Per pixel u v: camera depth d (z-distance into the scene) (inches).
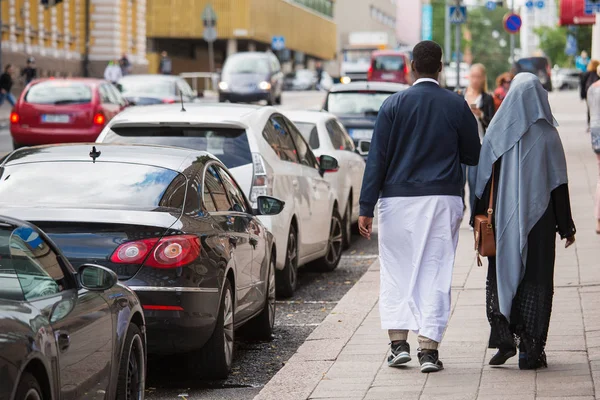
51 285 319.3
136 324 379.6
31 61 2760.8
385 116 432.8
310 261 745.6
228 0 4510.3
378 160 431.8
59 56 3284.9
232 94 2709.2
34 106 1421.0
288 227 636.7
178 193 444.8
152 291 410.3
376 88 1207.6
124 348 356.2
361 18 6761.8
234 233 476.1
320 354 471.8
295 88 4357.8
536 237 420.8
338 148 887.1
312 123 872.3
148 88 1897.1
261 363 493.0
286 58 5251.0
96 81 1477.6
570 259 682.8
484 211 431.2
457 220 434.9
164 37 4510.3
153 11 4456.2
